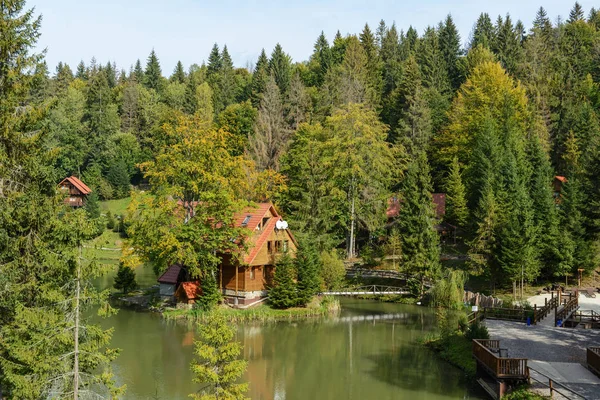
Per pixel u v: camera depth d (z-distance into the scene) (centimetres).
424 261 5322
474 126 7406
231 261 4812
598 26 14000
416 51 12975
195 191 4772
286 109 9425
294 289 4794
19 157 2472
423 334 4150
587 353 2864
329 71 10400
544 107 8000
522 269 4888
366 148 6519
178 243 4428
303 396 2850
